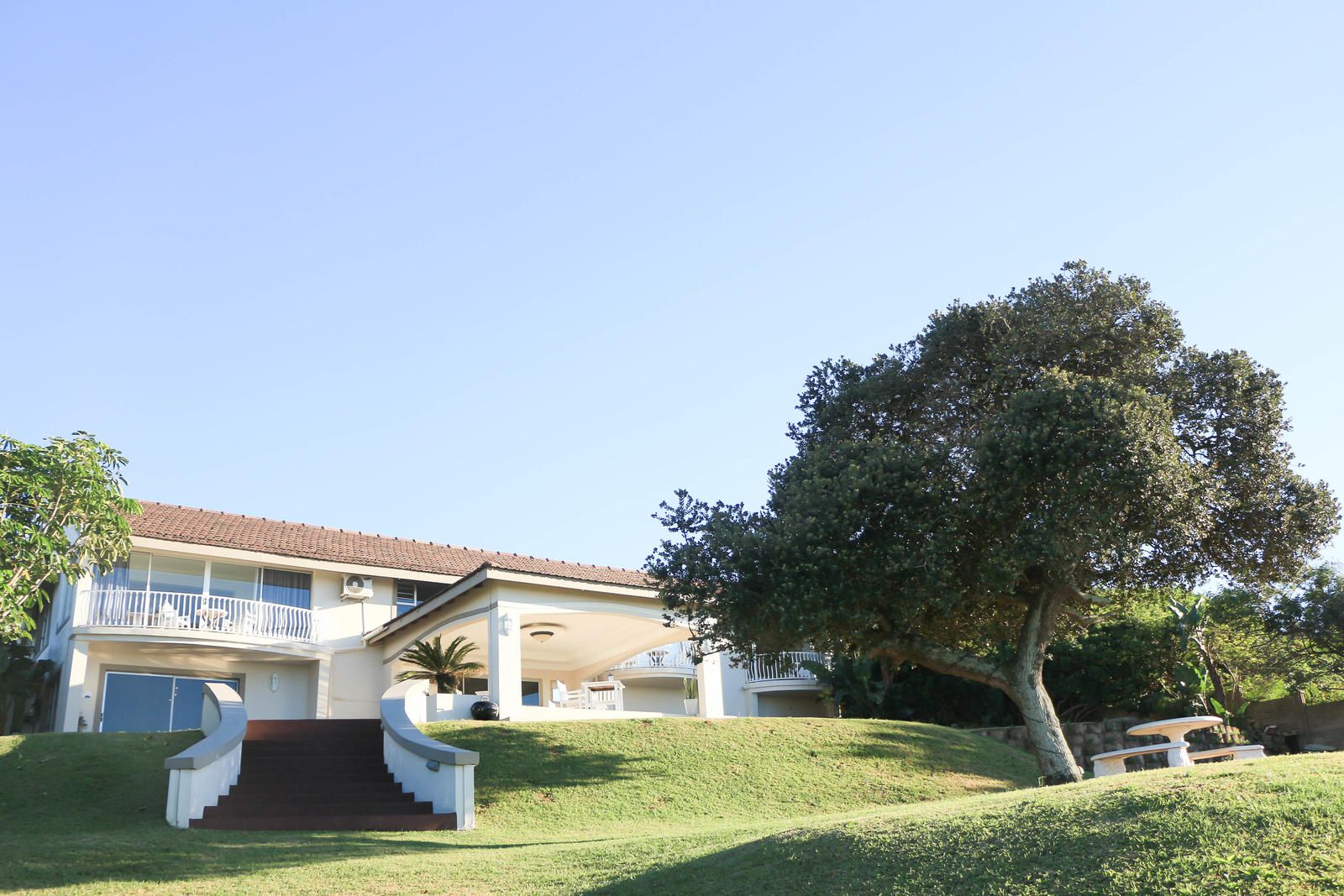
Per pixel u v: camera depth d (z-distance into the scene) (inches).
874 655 686.5
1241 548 685.9
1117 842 302.7
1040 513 609.0
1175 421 673.6
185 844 496.4
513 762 753.6
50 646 1023.6
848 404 757.3
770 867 356.8
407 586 1148.5
